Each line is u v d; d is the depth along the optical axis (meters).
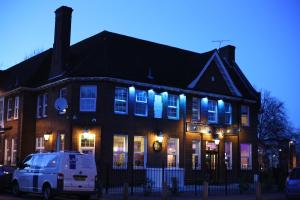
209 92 33.81
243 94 37.25
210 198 21.59
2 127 37.19
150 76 31.02
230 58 41.28
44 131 32.56
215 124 34.03
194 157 32.69
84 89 29.28
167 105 31.64
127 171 28.95
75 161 19.75
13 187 22.56
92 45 32.34
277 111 59.38
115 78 28.97
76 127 28.94
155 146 30.42
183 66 34.88
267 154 54.53
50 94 32.34
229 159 35.03
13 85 36.50
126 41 32.94
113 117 28.92
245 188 25.91
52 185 19.55
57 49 32.75
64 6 32.78
